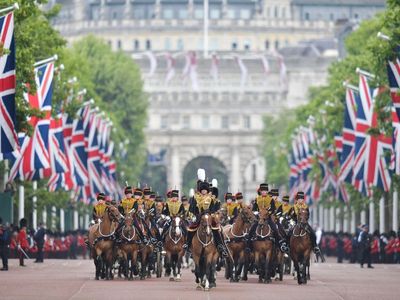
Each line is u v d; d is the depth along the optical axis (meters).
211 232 138.38
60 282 149.12
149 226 162.88
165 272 166.50
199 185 140.00
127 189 158.88
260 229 152.38
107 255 156.00
